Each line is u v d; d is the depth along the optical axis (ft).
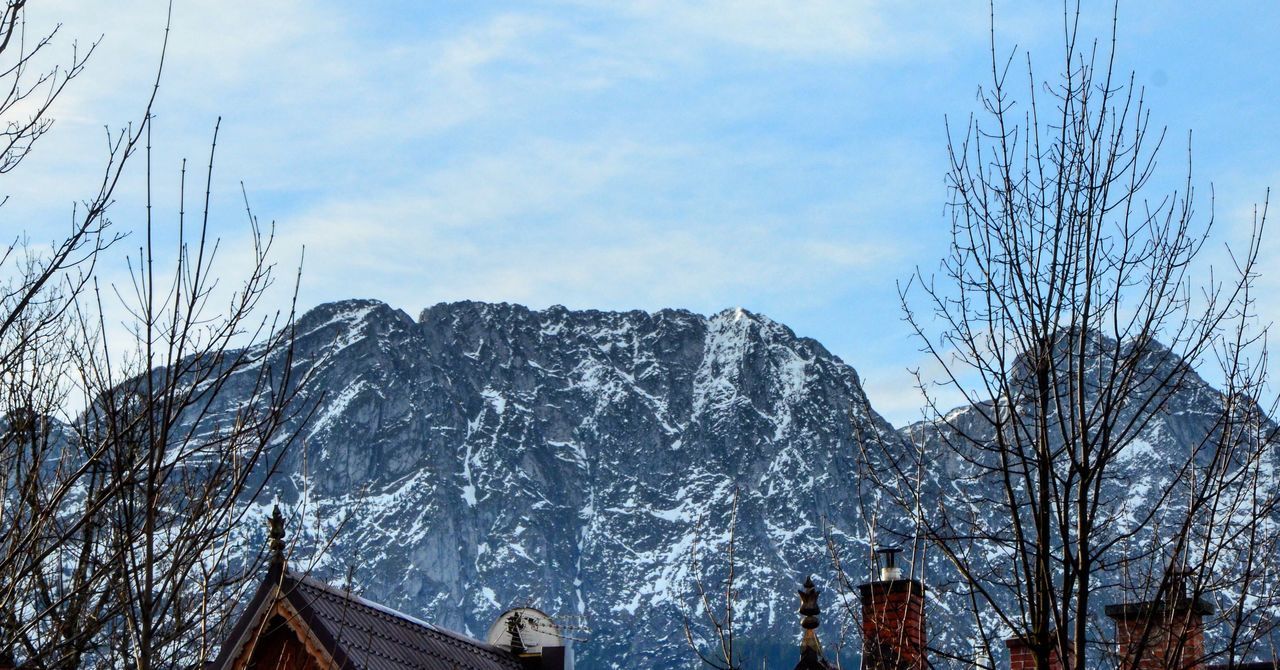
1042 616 51.60
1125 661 52.60
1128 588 54.24
